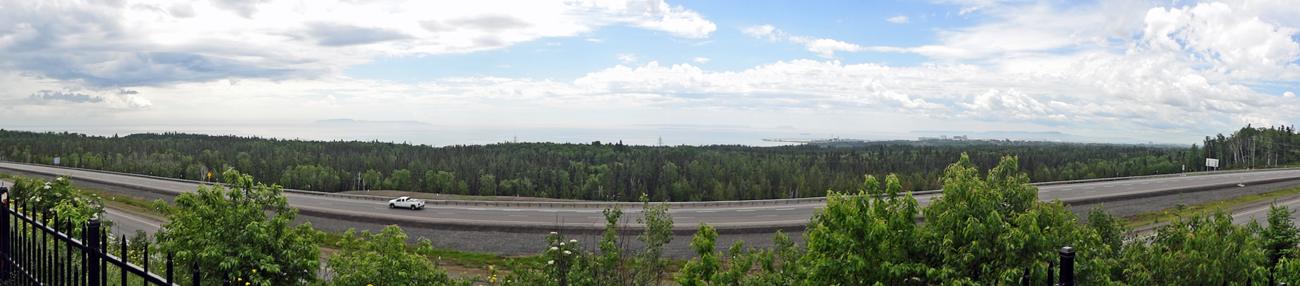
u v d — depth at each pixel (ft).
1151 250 44.09
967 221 39.75
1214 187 209.05
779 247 54.13
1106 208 184.96
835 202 41.68
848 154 586.04
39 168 324.39
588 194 406.41
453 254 138.51
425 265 52.21
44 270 20.61
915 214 42.52
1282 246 61.77
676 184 387.34
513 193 417.90
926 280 41.88
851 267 39.01
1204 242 42.22
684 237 140.77
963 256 39.37
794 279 49.06
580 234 142.82
